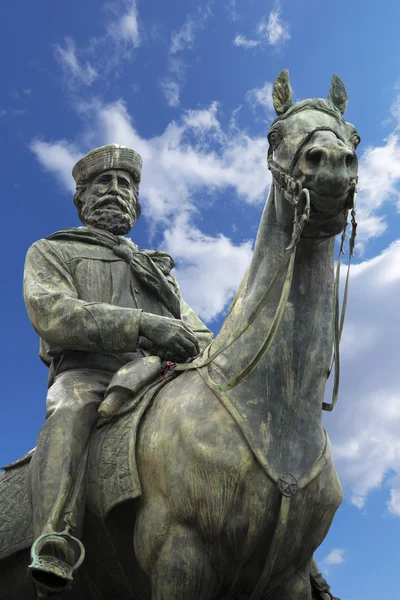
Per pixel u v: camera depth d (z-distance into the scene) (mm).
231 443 3262
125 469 3438
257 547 3266
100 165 4652
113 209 4559
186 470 3260
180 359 3852
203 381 3482
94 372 3957
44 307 3953
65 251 4297
